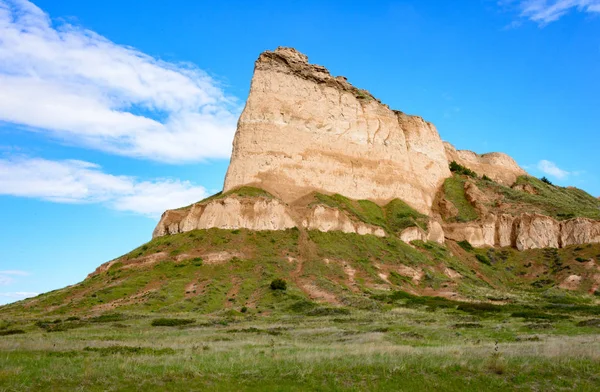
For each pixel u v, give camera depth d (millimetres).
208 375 23016
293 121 117500
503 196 133125
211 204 94938
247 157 110688
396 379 23219
